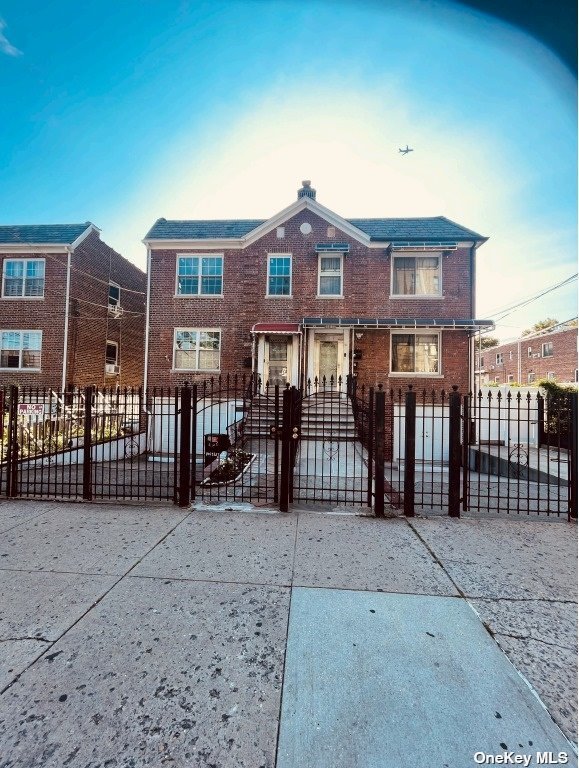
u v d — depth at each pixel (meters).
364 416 10.45
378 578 3.55
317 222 15.08
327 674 2.34
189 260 15.58
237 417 13.94
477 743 1.91
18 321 16.69
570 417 5.44
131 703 2.12
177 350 15.30
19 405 7.07
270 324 14.61
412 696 2.19
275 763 1.79
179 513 5.36
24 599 3.13
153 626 2.79
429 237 14.67
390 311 14.70
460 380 14.22
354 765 1.79
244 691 2.21
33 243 16.59
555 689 2.25
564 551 4.21
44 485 7.22
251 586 3.38
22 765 1.76
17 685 2.22
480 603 3.15
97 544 4.27
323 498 5.95
